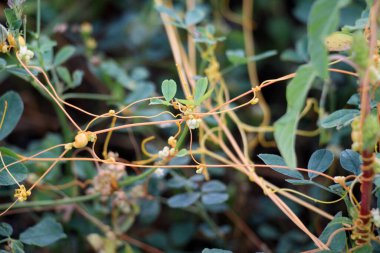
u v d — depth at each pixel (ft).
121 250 1.38
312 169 1.04
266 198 1.50
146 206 1.34
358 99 1.13
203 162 1.31
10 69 1.12
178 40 1.57
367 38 0.97
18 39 1.10
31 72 1.16
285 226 1.49
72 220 1.38
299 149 1.60
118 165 1.23
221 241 1.45
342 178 1.01
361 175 0.96
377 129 0.87
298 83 0.87
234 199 1.49
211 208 1.39
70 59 1.59
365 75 0.86
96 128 1.52
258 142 1.58
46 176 1.29
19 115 1.14
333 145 1.40
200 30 1.31
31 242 1.13
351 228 1.00
